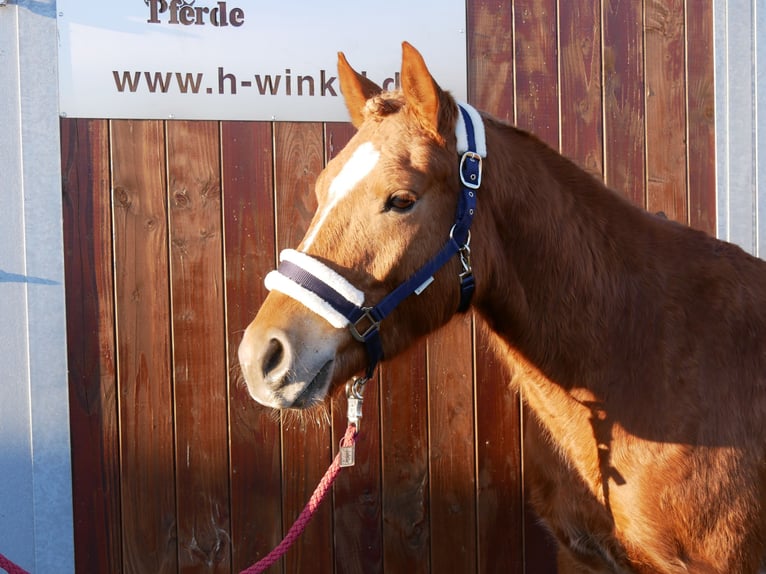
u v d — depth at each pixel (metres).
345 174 1.38
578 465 1.61
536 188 1.55
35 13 2.11
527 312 1.56
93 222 2.15
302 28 2.20
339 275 1.34
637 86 2.34
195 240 2.19
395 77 2.24
